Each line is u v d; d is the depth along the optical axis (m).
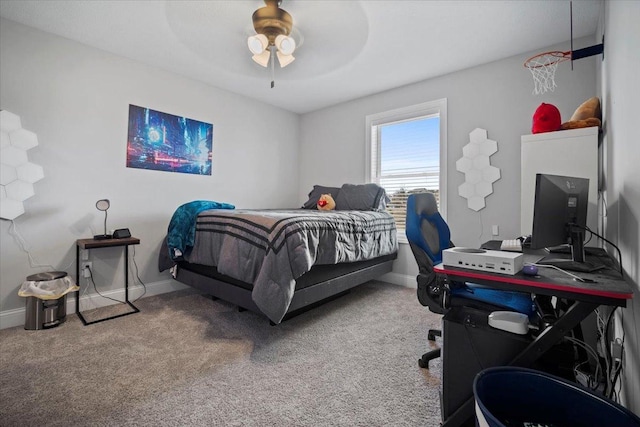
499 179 2.85
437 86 3.25
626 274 1.24
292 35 2.45
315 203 3.79
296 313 2.50
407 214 1.71
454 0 2.04
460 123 3.09
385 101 3.69
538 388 0.98
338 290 2.52
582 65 2.45
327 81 3.40
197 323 2.32
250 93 3.78
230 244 2.29
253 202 4.02
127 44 2.62
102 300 2.72
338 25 2.32
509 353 1.11
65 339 2.04
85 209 2.63
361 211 3.15
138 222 2.96
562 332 1.00
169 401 1.41
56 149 2.47
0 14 2.20
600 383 1.35
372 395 1.47
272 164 4.25
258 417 1.31
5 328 2.22
